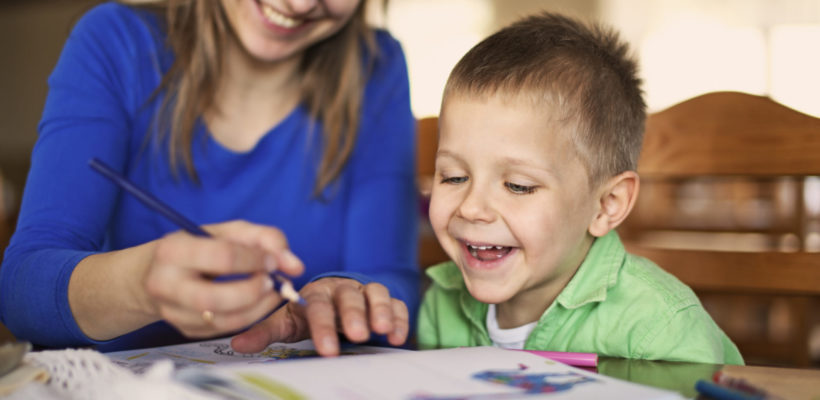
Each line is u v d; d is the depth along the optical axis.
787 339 1.88
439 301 1.04
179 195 1.17
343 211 1.31
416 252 1.34
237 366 0.53
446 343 1.01
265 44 1.05
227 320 0.53
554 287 0.92
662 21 6.21
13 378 0.49
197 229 0.55
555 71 0.86
